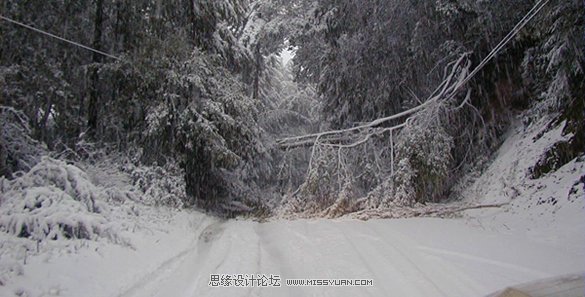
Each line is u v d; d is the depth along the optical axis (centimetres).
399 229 941
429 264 641
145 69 1114
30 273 493
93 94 1223
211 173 1364
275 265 659
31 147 919
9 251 528
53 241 590
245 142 1324
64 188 724
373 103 1731
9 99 1081
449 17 1359
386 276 584
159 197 996
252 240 827
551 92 1082
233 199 1495
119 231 675
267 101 2678
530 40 1326
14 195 660
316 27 1750
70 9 1253
